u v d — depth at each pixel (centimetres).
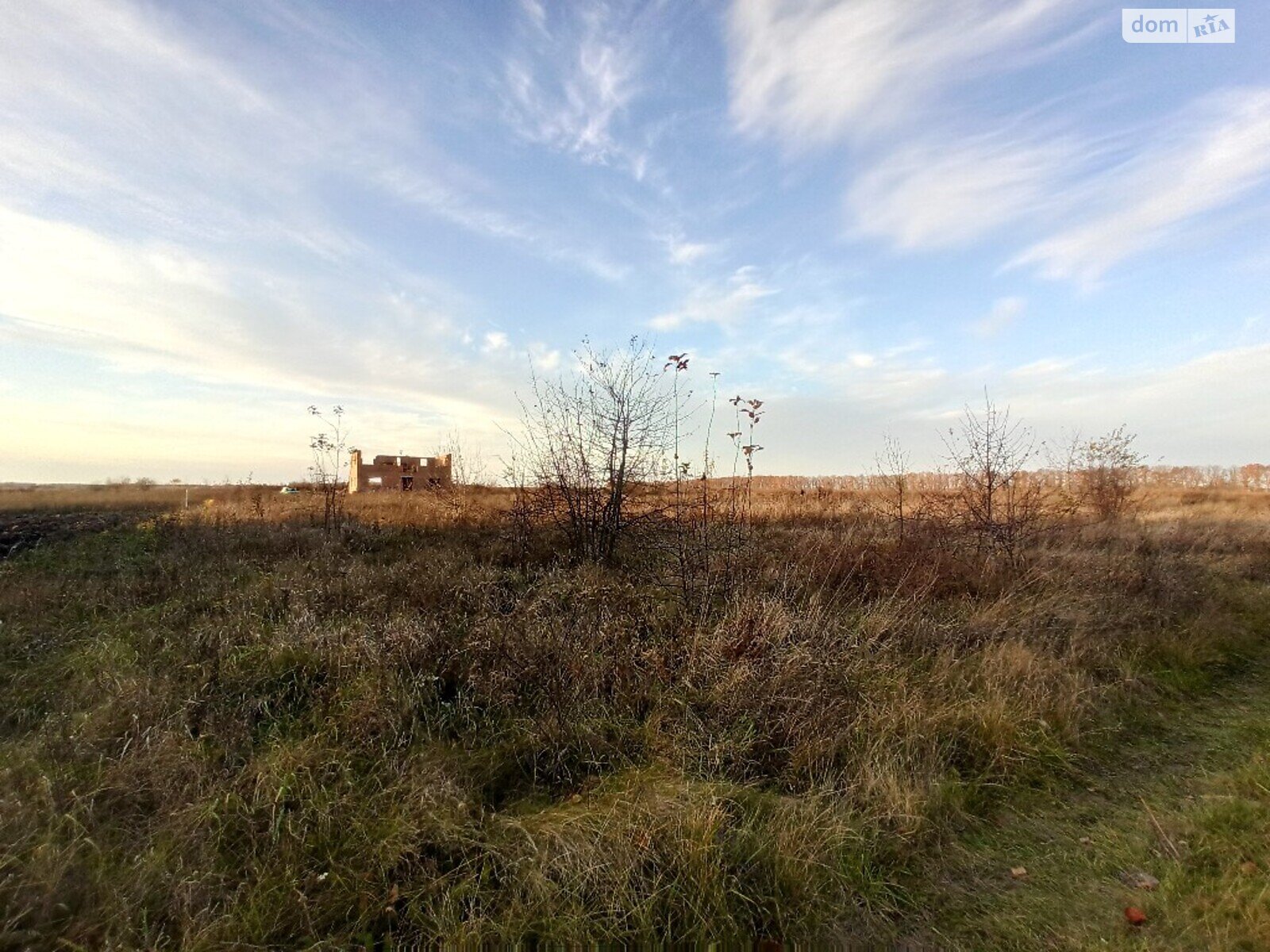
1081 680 489
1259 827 315
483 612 572
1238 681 550
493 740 390
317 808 301
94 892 248
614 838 287
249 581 713
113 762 331
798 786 354
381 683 423
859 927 264
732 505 789
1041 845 320
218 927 239
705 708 421
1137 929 255
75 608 616
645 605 600
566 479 893
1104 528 1123
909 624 575
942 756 386
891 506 1103
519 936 246
